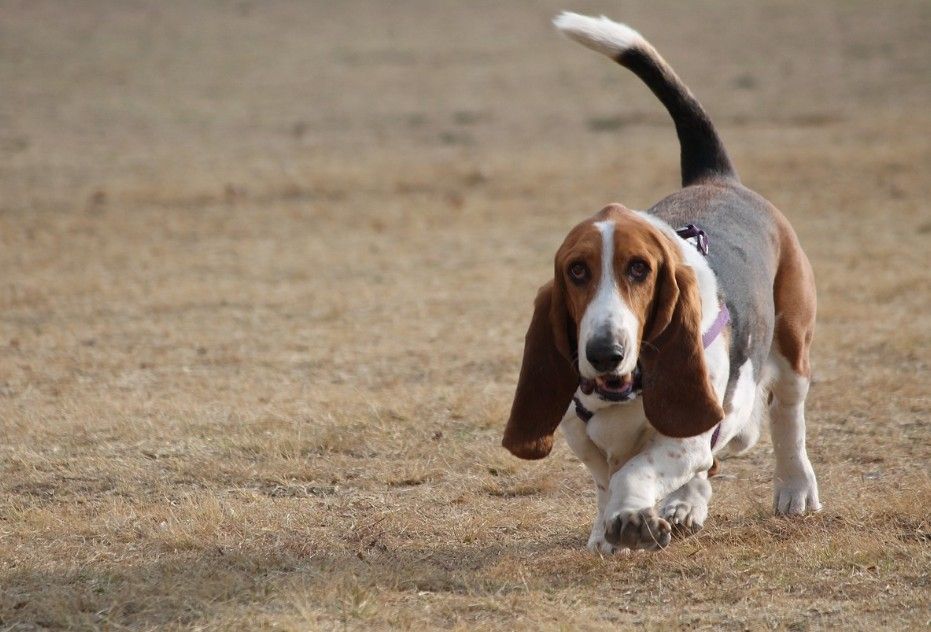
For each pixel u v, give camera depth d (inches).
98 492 360.2
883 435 406.9
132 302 652.7
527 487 358.3
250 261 773.9
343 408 433.1
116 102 1599.4
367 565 289.6
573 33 360.2
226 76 1785.2
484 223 898.7
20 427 417.1
